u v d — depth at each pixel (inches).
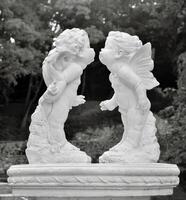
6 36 676.1
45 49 768.9
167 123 590.6
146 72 228.7
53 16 783.7
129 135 225.5
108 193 191.3
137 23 831.1
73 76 227.1
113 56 227.8
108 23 796.6
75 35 229.6
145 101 223.8
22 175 197.6
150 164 202.4
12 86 896.9
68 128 799.7
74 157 219.1
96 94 929.5
